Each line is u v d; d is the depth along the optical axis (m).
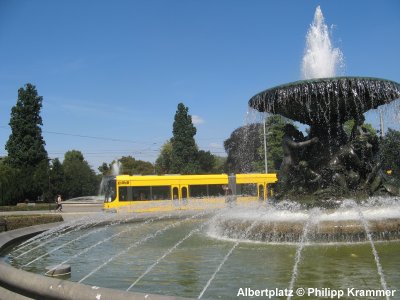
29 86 58.00
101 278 7.30
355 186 12.32
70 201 57.38
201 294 6.05
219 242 11.02
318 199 11.93
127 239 13.20
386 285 6.14
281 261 8.05
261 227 10.61
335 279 6.56
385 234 9.90
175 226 17.38
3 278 5.94
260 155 56.75
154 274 7.49
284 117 14.74
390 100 12.87
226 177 32.66
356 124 12.81
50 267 8.28
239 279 6.81
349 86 11.80
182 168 67.19
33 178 52.12
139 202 30.17
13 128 57.06
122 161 90.25
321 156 12.91
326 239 9.79
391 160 23.89
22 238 13.61
